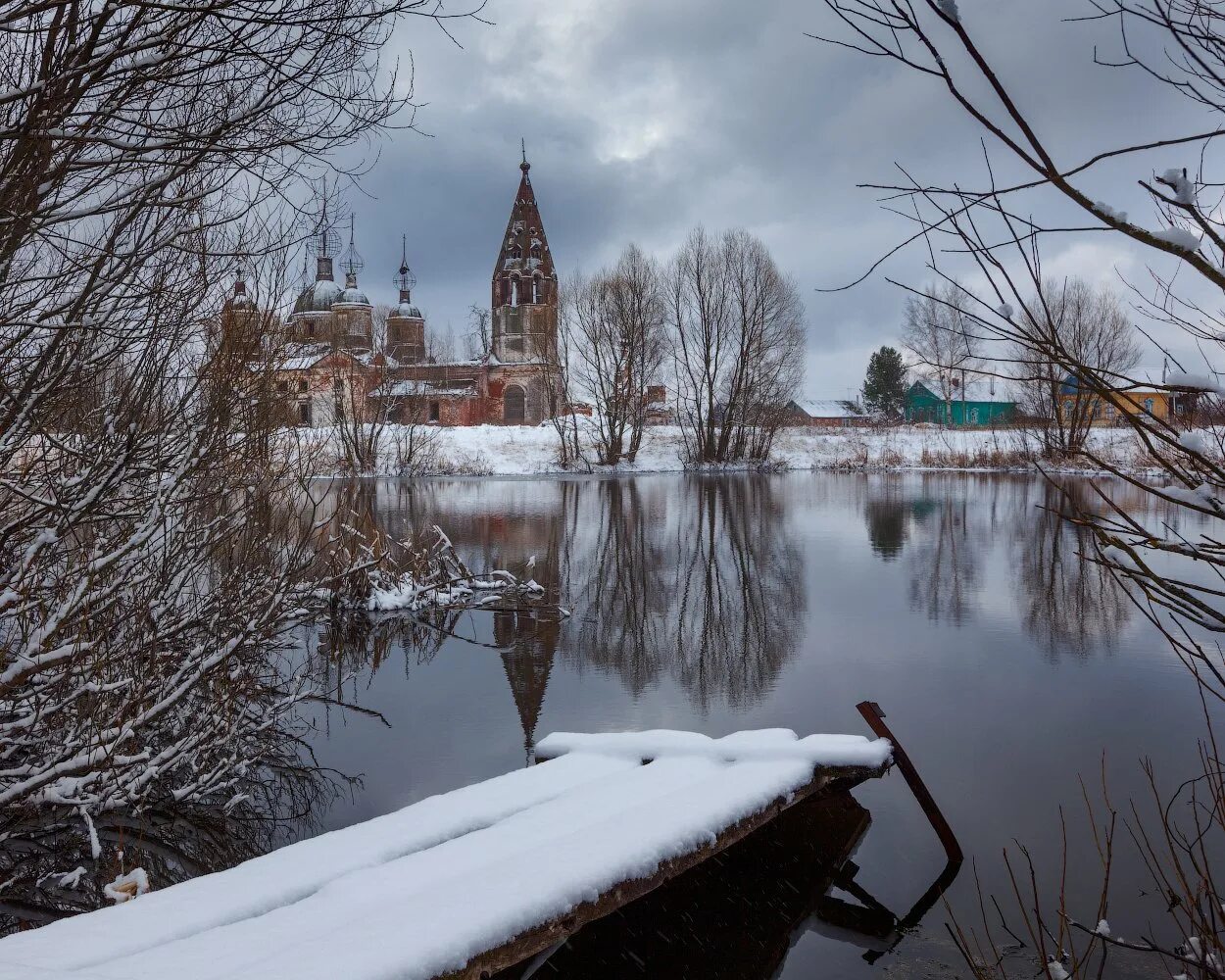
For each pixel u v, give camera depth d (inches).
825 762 213.2
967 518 972.6
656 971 174.6
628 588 599.8
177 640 288.4
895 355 3029.0
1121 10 71.5
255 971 119.8
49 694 235.8
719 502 1196.5
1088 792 255.8
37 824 226.5
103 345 204.2
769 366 1966.0
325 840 175.8
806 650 433.4
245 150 157.8
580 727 325.7
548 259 2999.5
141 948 134.3
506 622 505.4
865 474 1788.9
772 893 201.3
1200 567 617.6
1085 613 502.6
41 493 210.2
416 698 364.2
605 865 154.9
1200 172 79.1
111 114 148.5
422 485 1491.1
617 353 1920.5
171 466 235.9
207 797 262.1
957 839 227.6
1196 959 133.0
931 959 175.3
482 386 2945.4
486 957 134.0
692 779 203.9
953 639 448.8
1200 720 318.0
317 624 498.9
